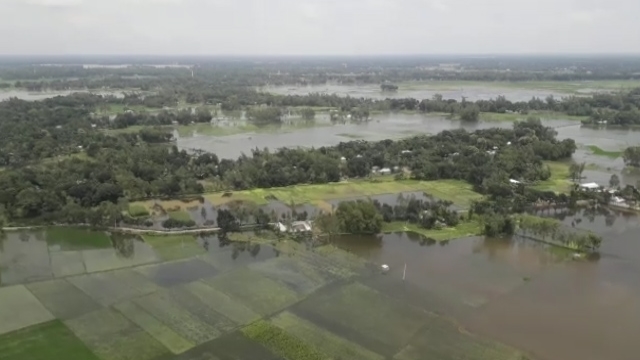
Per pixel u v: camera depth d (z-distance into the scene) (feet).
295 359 279.69
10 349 279.69
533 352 293.02
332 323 316.60
